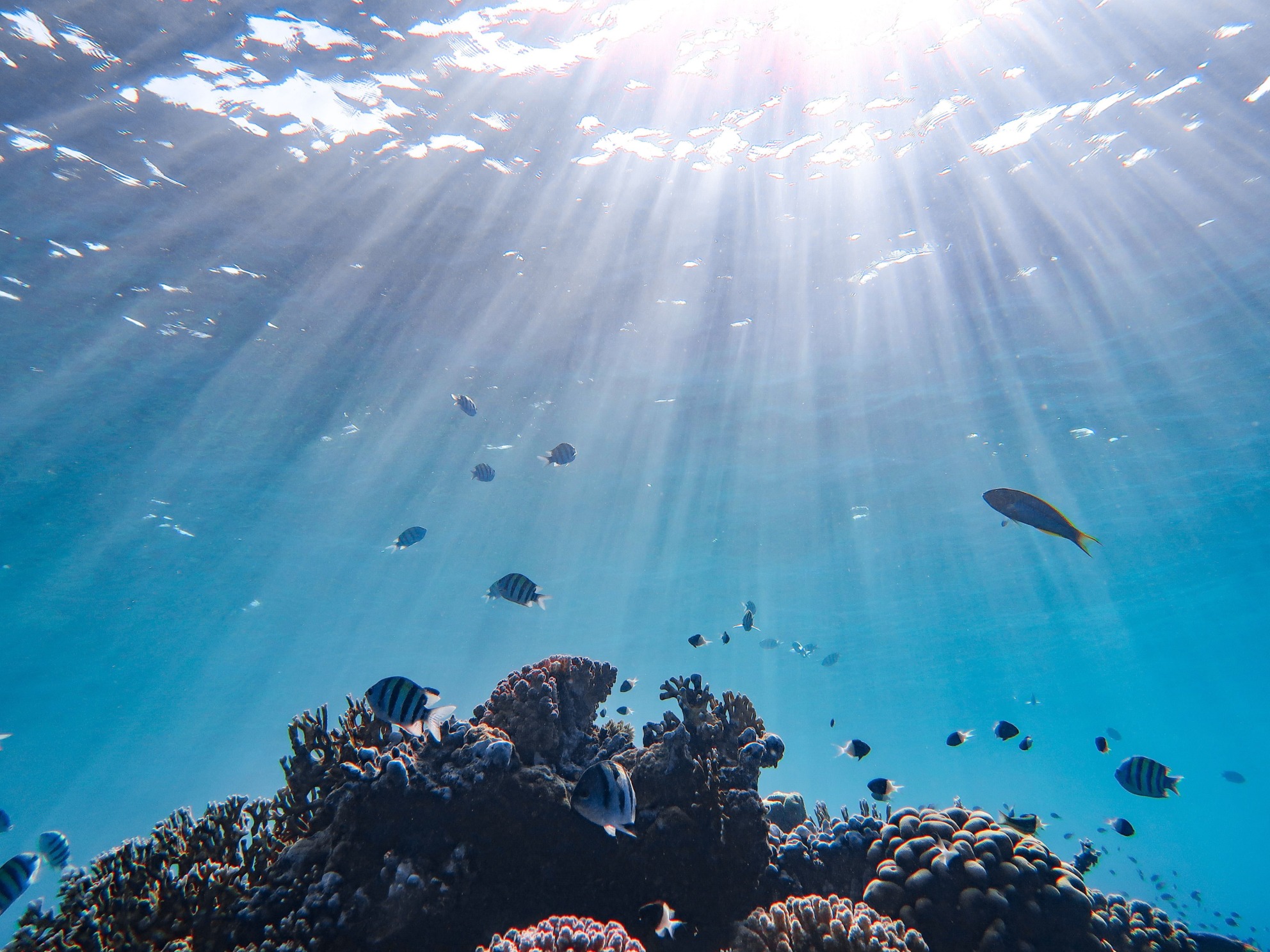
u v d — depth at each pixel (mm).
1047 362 19906
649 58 11430
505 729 5238
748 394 21281
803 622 46219
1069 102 12648
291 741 5129
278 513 25250
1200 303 17750
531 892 4512
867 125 13023
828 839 5633
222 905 4324
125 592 27531
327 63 10414
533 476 25906
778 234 15406
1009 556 34281
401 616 40250
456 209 13500
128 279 13344
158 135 10766
